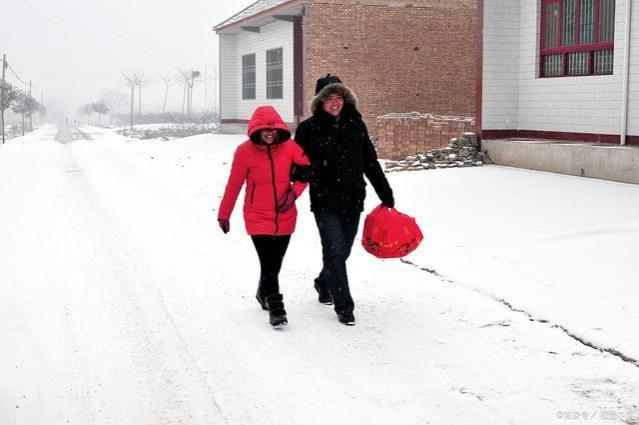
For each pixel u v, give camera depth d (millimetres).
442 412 4223
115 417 4367
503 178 13508
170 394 4656
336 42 23969
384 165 17406
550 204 10617
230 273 7715
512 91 16484
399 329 5691
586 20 14797
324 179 6039
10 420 4355
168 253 8734
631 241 8141
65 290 7164
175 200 13312
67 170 19984
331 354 5234
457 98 25375
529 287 6520
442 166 15570
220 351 5383
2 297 6941
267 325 5949
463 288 6699
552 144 14172
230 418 4277
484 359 4992
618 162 12617
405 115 20109
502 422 4066
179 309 6465
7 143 39000
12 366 5195
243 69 33281
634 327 5355
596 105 14547
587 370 4719
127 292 7055
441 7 24875
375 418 4180
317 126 5984
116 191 14852
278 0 28250
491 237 8641
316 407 4355
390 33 24453
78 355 5387
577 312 5758
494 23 16203
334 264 5898
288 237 5996
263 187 5879
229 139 30297
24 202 13219
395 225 6152
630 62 13539
